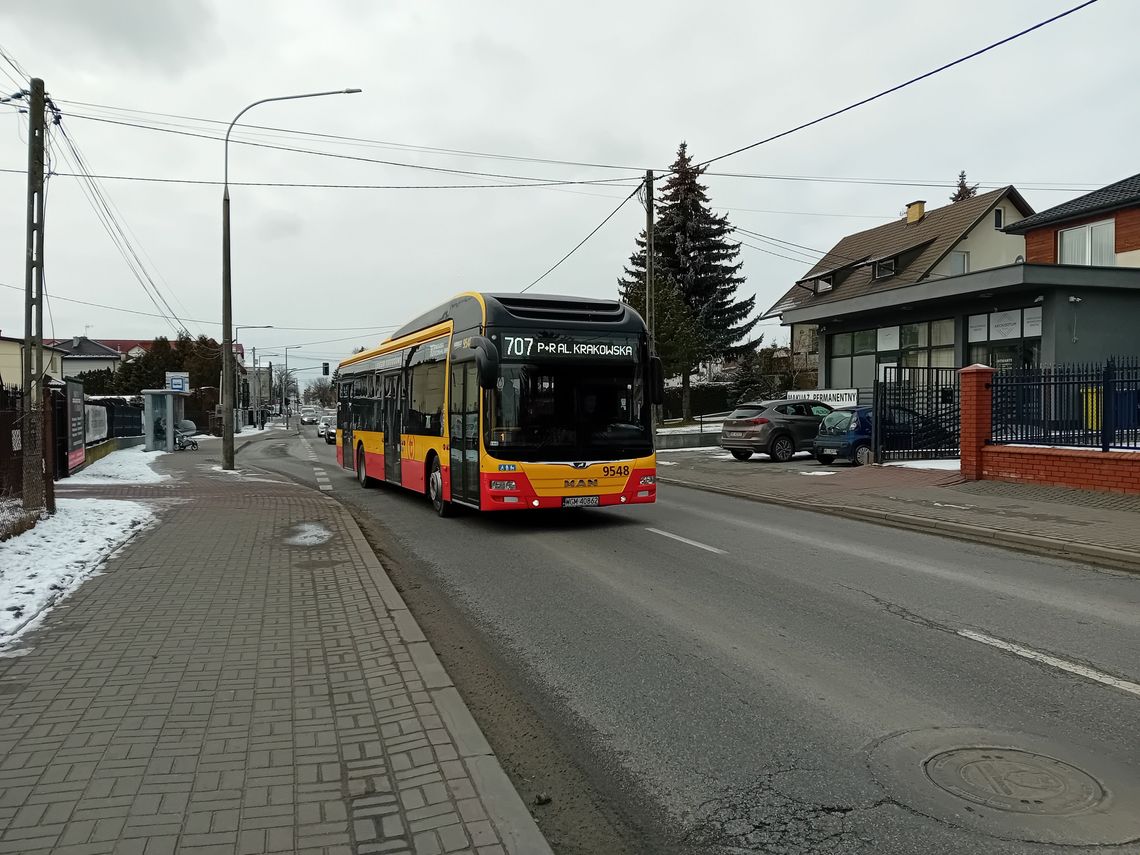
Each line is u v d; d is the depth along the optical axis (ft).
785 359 157.58
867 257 120.88
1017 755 12.97
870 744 13.52
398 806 10.89
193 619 20.04
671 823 11.14
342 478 67.97
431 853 9.78
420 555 31.09
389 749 12.64
